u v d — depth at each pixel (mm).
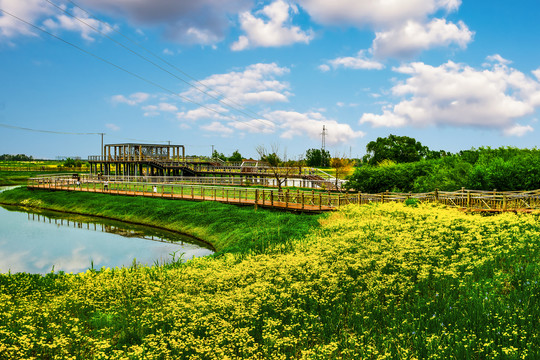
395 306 7652
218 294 9219
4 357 6211
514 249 10547
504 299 7293
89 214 35562
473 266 9547
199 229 25344
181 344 6543
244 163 69000
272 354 6230
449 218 15750
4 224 30141
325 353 5973
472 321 6656
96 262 18125
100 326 8047
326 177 53656
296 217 22250
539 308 6707
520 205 18969
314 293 8664
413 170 34594
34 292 10680
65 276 12727
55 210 39406
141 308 8930
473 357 5699
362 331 6809
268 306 8289
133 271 12477
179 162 61750
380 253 11875
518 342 5863
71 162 109125
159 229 27766
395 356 5969
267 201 28406
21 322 7723
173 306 8391
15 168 96625
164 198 36125
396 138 54469
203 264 13383
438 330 6426
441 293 8266
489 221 14930
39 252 20250
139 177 53656
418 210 18656
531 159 22906
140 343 7191
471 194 20500
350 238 14102
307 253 12750
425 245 11898
